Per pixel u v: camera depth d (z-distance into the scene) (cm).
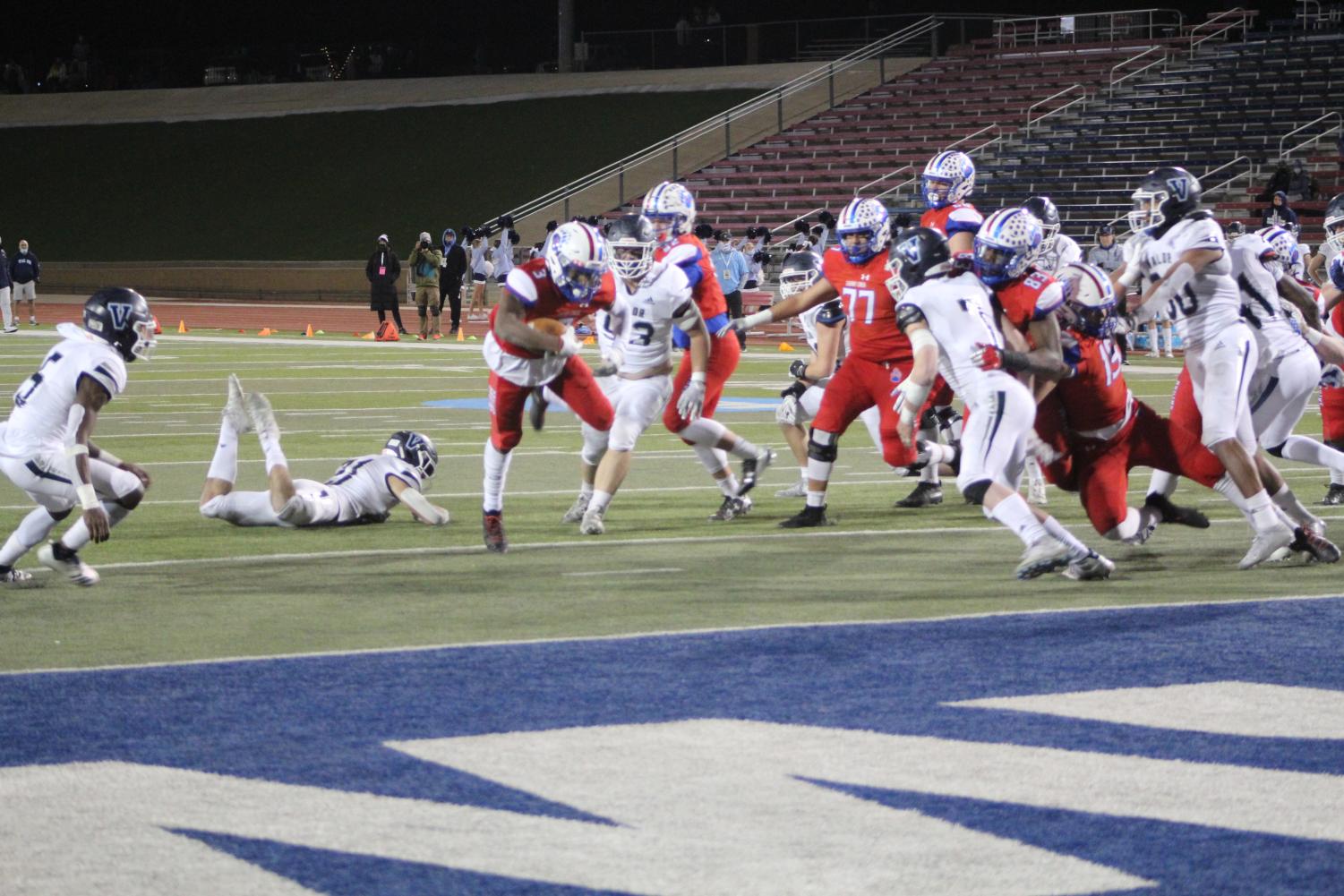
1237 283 1942
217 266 9288
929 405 2159
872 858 859
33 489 1609
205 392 4150
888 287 1683
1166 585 1661
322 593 1628
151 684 1241
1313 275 3472
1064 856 863
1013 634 1419
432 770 1018
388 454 2108
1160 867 847
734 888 817
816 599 1596
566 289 1822
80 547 1647
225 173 10419
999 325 1661
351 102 10906
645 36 10575
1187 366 1833
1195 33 8594
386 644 1389
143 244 9819
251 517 2053
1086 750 1061
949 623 1470
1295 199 6612
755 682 1246
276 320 7762
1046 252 2106
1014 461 1656
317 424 3359
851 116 8838
